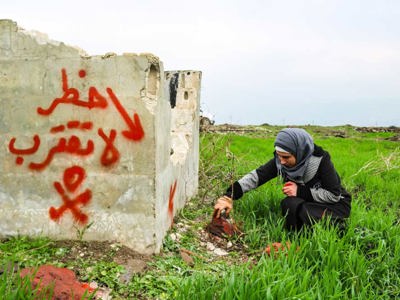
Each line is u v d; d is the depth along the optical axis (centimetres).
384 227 448
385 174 835
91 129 378
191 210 562
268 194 555
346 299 308
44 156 383
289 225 450
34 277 296
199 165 753
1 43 373
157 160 382
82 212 388
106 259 363
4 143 383
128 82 371
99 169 382
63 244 381
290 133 441
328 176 443
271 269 325
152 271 355
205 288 309
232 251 429
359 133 2602
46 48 371
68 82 374
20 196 389
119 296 316
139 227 384
